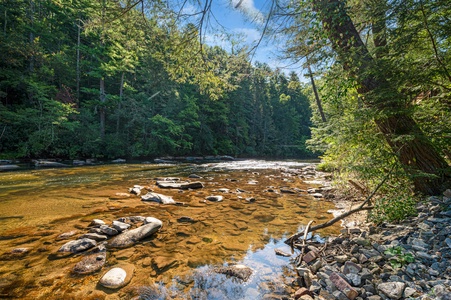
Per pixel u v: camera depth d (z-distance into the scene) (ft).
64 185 27.32
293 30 16.07
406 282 7.80
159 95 84.89
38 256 10.42
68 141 64.03
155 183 30.04
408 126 13.73
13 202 19.40
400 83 11.76
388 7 11.06
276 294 8.18
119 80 85.30
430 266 8.54
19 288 8.14
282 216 17.75
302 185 31.91
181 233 13.97
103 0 15.74
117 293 8.02
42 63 64.03
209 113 109.29
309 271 9.44
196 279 9.09
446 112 13.28
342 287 7.89
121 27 18.63
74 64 78.28
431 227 10.78
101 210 17.67
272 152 143.43
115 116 75.92
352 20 14.60
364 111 13.23
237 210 19.20
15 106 61.57
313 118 69.05
